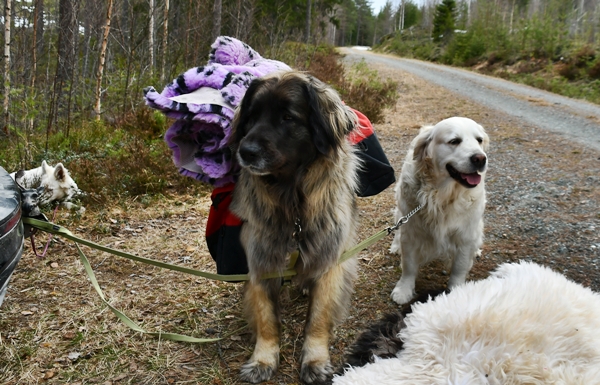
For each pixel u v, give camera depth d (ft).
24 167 23.09
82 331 10.82
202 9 57.82
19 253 8.27
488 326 5.09
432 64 108.88
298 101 8.92
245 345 10.61
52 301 12.01
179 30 60.90
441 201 11.66
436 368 4.85
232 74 10.19
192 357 10.14
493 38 100.22
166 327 11.18
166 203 19.53
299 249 9.50
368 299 12.44
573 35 88.94
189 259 14.70
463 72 86.43
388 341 5.86
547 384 4.51
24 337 10.46
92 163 22.43
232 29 65.36
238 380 9.45
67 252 14.88
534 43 86.79
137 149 22.94
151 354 10.14
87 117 35.42
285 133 8.85
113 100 37.88
